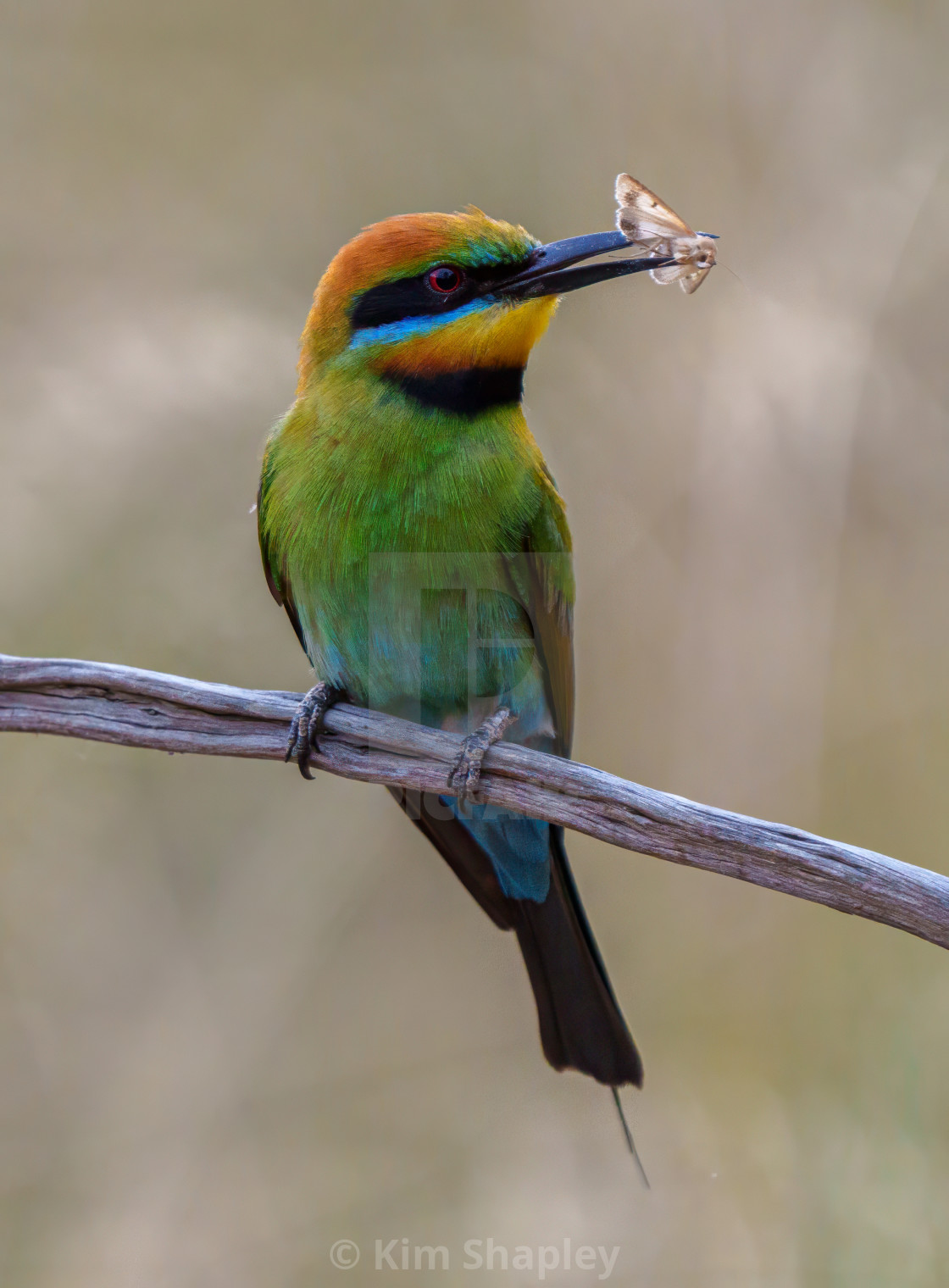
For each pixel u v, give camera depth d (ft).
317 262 42.11
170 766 38.83
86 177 41.93
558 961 25.40
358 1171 36.58
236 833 38.63
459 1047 37.52
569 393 38.68
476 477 25.08
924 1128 33.96
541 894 25.44
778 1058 35.53
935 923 19.54
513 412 26.07
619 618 38.22
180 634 38.11
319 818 38.47
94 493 38.29
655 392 38.60
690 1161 35.45
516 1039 37.63
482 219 25.71
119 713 23.49
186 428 39.37
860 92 39.34
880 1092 34.47
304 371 26.55
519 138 41.68
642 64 40.55
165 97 42.55
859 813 36.94
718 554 37.78
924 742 36.76
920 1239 33.12
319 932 37.76
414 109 42.39
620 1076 24.97
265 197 42.42
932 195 38.42
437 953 37.93
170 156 42.42
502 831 25.13
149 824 38.63
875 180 38.93
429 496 25.04
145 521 38.52
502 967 38.01
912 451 37.58
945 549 37.52
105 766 38.78
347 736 23.70
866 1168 34.04
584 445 38.47
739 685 37.29
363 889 38.01
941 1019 34.42
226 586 38.63
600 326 38.65
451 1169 36.63
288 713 23.66
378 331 25.26
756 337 38.34
